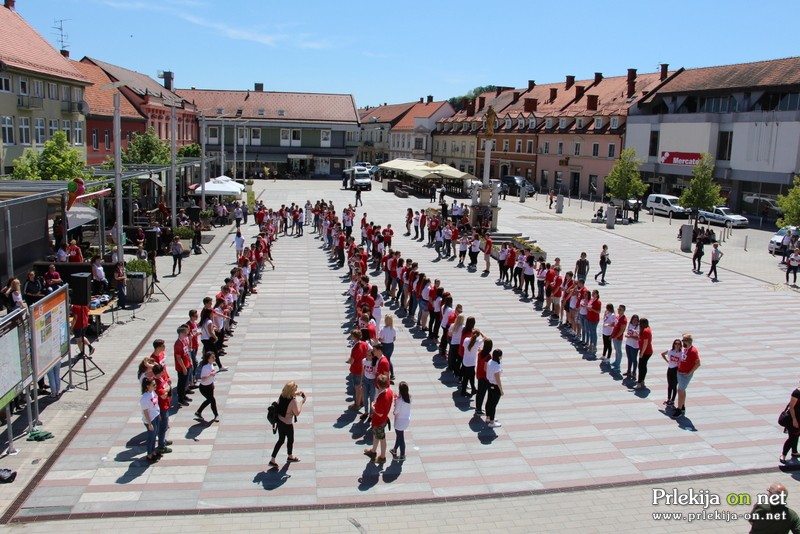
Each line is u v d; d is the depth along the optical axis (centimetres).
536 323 1986
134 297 2062
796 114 4356
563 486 1045
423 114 9631
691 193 4259
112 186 3161
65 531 884
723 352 1752
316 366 1558
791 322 2070
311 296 2253
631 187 4616
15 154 3462
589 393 1437
